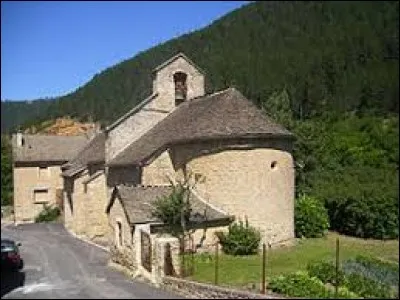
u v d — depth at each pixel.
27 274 22.42
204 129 26.00
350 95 50.34
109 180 33.78
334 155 43.28
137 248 21.75
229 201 25.11
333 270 17.78
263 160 25.39
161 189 25.38
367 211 30.70
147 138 31.86
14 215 51.97
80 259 26.62
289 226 26.58
